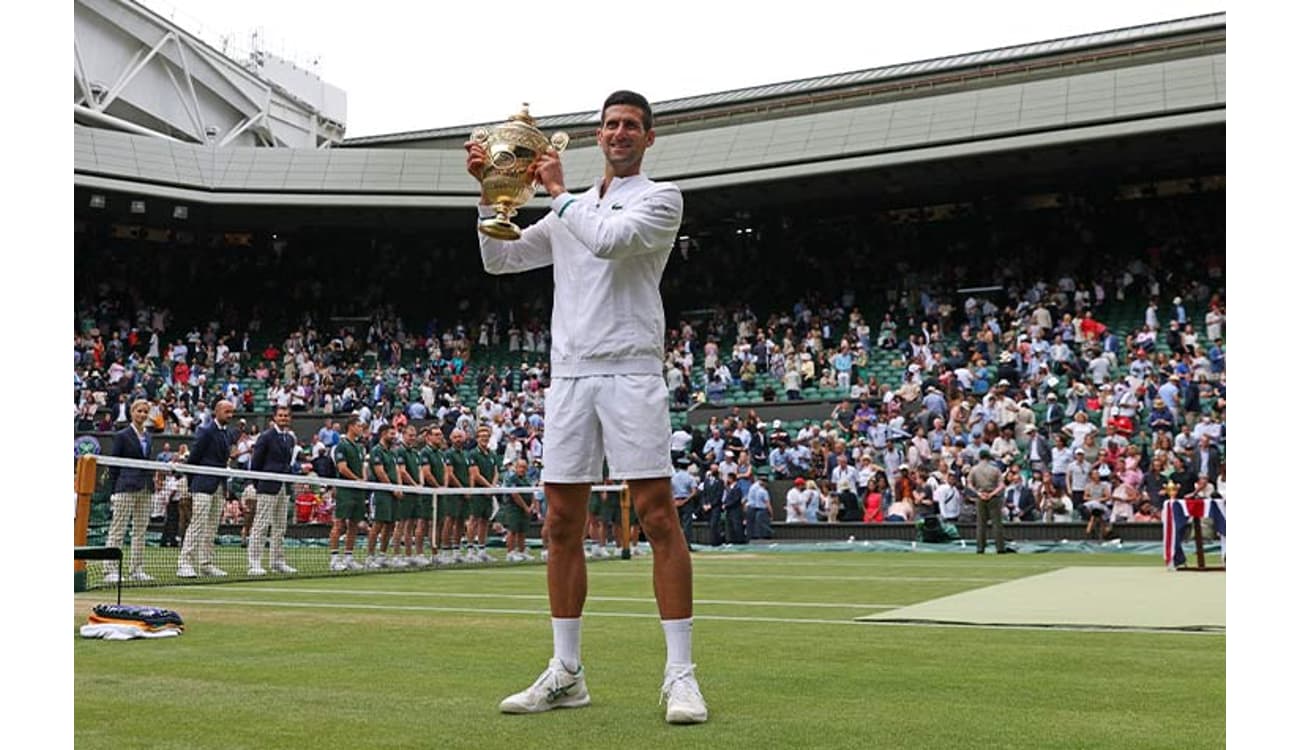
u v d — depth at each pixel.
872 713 3.69
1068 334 25.80
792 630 6.24
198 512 12.42
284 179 32.81
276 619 6.96
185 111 36.88
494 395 30.30
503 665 4.88
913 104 29.19
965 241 33.12
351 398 29.53
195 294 36.22
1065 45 30.69
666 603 3.80
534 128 4.13
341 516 14.09
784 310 33.41
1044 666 4.78
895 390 26.27
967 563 15.09
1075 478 20.31
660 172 31.30
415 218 34.53
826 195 32.16
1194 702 3.87
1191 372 22.77
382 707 3.84
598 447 3.96
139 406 11.87
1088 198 31.55
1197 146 27.64
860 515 21.83
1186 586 9.86
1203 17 29.78
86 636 5.96
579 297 3.97
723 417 26.92
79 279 34.53
